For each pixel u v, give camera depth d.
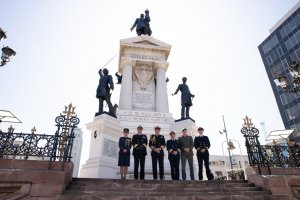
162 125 13.66
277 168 7.92
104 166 10.61
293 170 7.94
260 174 7.67
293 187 7.03
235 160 34.09
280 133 13.95
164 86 15.98
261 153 8.09
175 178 8.33
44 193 5.76
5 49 8.47
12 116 12.20
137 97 15.80
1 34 8.23
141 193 6.13
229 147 24.64
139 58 16.72
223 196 6.20
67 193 5.91
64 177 6.05
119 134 12.38
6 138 6.63
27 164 6.51
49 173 6.00
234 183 7.59
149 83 16.61
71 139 7.08
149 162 12.10
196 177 11.65
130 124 13.30
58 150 6.88
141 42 17.48
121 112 13.79
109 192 5.99
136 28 19.98
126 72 15.91
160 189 6.69
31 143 6.72
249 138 8.41
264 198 6.48
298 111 39.03
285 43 43.47
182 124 13.05
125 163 7.89
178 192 6.44
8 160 6.44
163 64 16.75
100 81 13.38
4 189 5.78
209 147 8.73
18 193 5.70
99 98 13.07
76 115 7.46
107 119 11.84
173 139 8.80
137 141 8.27
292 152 8.41
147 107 15.59
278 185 6.91
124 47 17.05
